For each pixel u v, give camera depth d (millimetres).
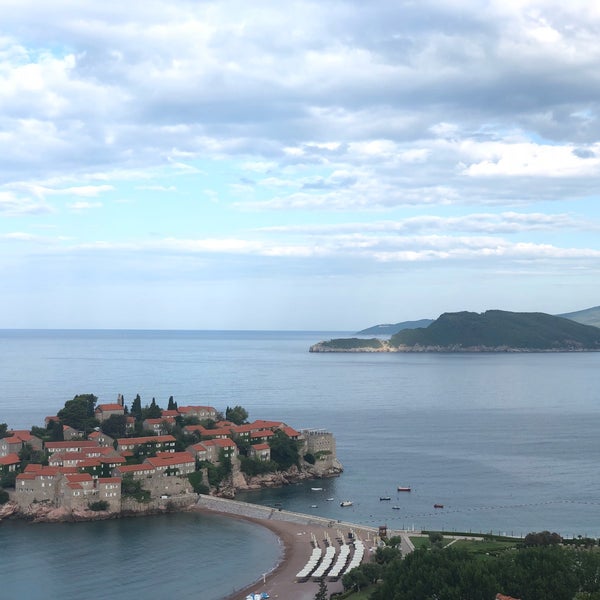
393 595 194875
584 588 189875
